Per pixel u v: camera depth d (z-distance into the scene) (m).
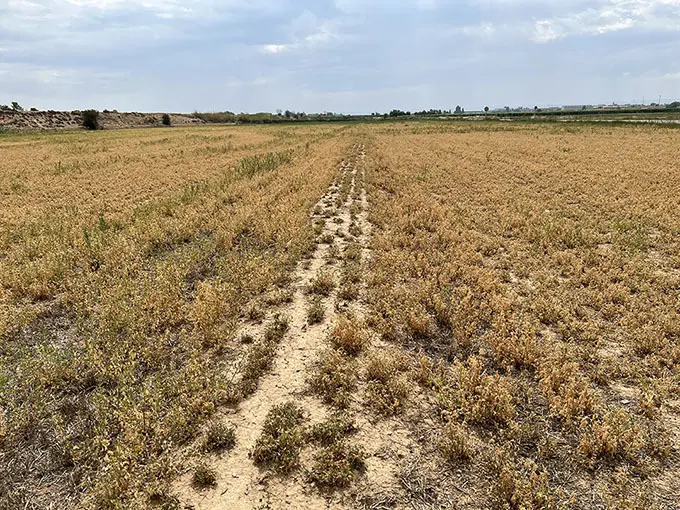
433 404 5.26
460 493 4.06
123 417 4.60
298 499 3.95
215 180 19.64
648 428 4.87
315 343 6.54
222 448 4.55
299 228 11.57
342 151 33.28
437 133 53.06
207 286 7.63
